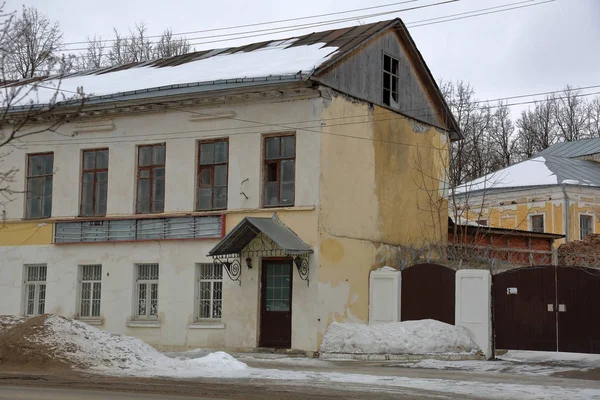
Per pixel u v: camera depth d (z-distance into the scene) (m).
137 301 26.88
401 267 27.20
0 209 29.66
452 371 19.22
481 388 15.55
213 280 25.58
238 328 24.56
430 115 30.00
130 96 26.59
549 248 35.69
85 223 27.89
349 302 24.58
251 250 24.52
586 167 49.41
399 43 28.48
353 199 25.23
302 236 23.75
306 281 23.50
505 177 48.25
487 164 67.50
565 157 52.16
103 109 27.30
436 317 23.88
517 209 46.84
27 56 35.19
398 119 28.00
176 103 26.16
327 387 15.55
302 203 23.88
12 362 19.05
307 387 15.53
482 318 22.70
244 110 25.17
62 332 20.03
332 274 23.95
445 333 22.61
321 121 23.91
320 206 23.67
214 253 23.75
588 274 21.56
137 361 19.34
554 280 22.00
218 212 25.23
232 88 24.62
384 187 26.91
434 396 14.38
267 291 24.38
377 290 25.23
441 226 30.08
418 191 28.89
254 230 23.62
